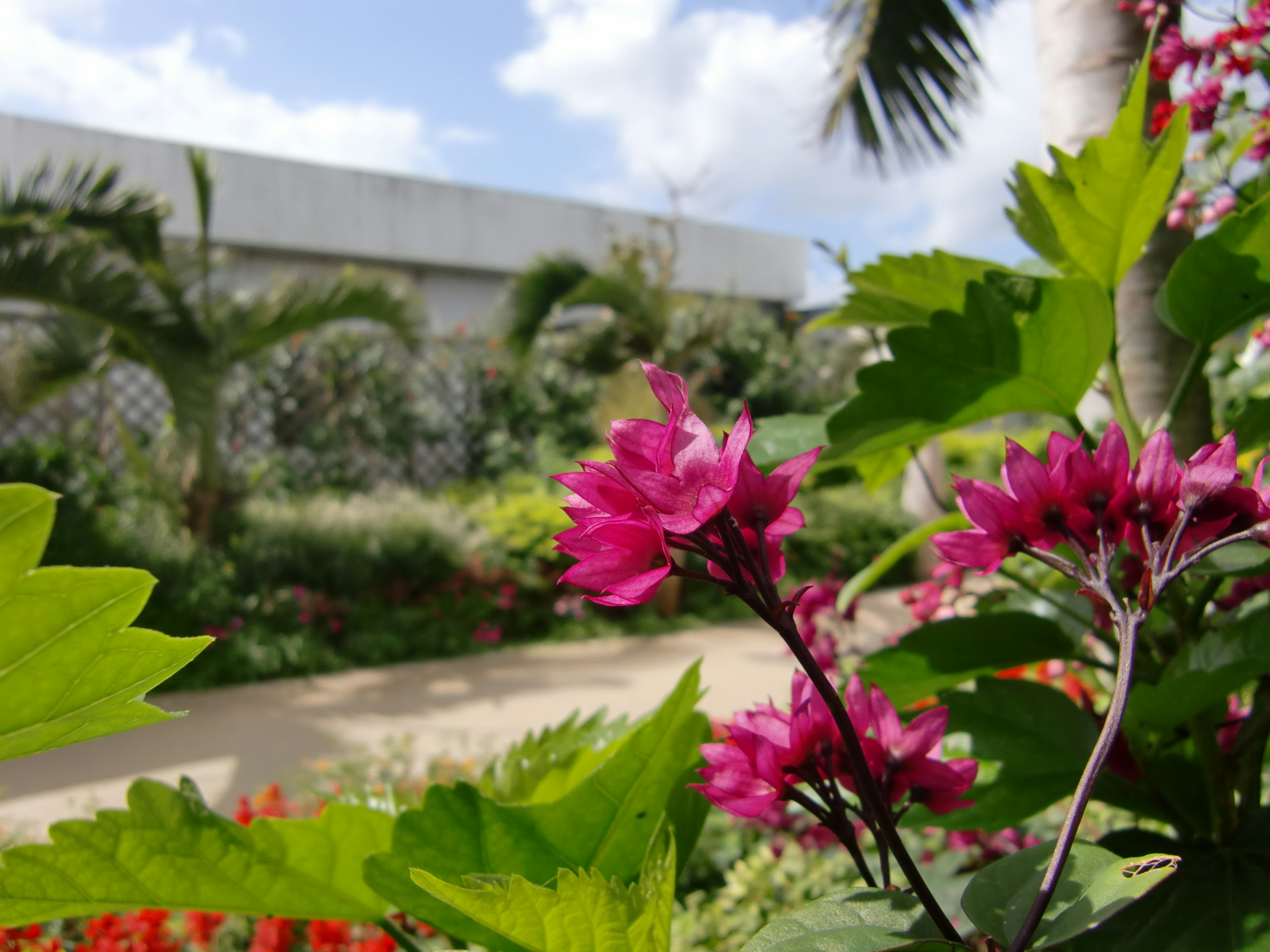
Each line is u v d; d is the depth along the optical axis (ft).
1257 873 2.37
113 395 25.08
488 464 35.91
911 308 4.02
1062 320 2.93
